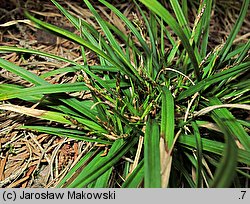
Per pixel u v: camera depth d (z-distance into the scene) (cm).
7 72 50
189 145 37
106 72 44
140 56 45
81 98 44
